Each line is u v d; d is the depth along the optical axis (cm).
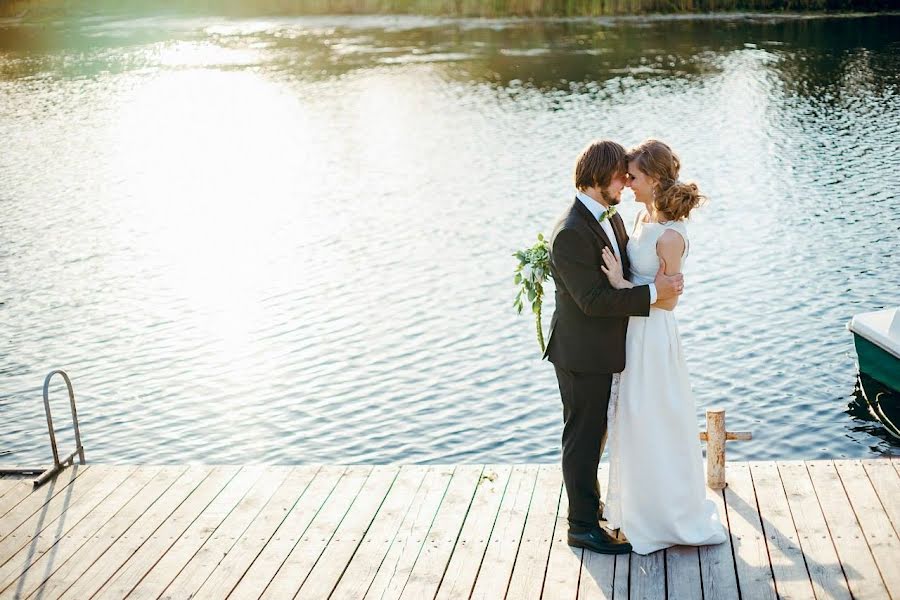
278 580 416
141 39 3734
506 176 1725
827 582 396
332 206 1602
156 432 848
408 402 887
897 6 3597
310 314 1119
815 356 941
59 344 1062
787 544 425
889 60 2594
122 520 474
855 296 1087
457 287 1184
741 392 876
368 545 440
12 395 935
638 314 395
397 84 2652
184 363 995
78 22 4319
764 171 1664
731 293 1112
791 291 1110
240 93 2647
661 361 412
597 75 2608
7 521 478
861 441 789
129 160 2002
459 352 992
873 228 1330
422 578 412
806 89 2309
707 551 423
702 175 1659
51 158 2041
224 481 509
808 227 1349
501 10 3831
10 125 2375
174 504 487
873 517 443
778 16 3547
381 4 4072
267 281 1243
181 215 1593
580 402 417
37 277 1302
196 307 1160
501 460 782
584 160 402
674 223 404
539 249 438
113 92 2731
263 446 817
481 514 463
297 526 460
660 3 3744
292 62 3077
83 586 419
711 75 2527
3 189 1806
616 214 412
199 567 429
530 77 2634
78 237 1489
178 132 2247
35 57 3400
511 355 980
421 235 1413
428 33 3544
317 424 852
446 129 2128
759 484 480
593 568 414
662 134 1967
